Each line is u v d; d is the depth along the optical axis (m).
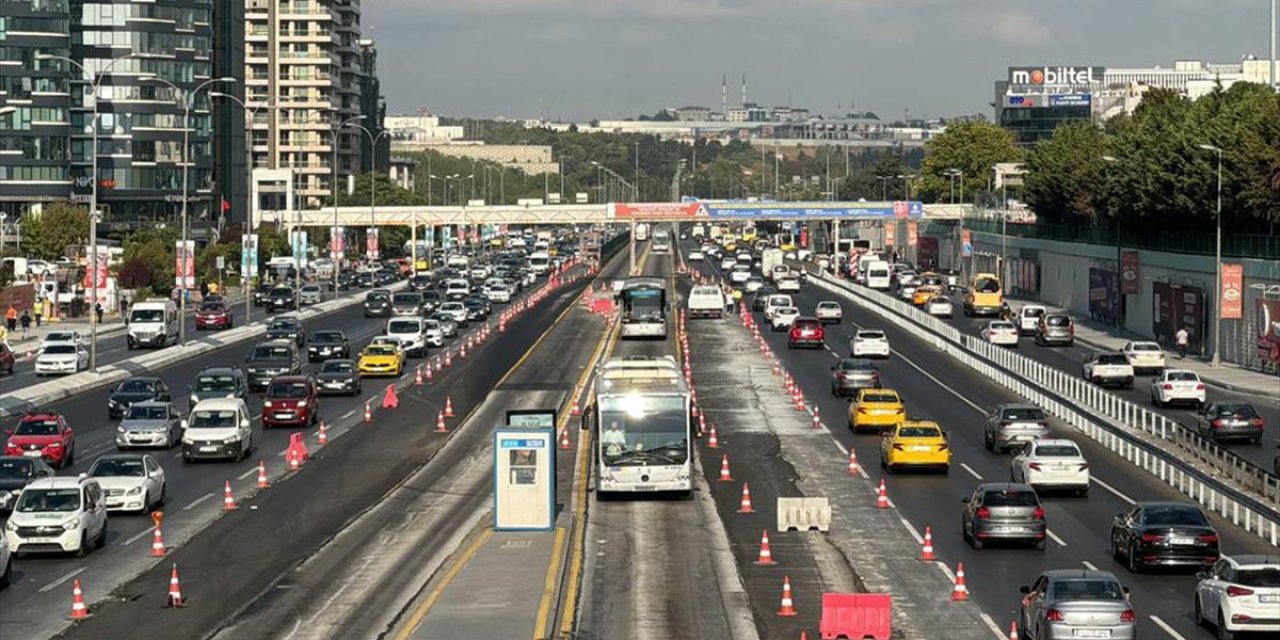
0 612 97.81
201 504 138.12
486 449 170.88
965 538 119.75
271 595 102.44
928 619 94.88
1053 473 137.12
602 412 140.62
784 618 95.75
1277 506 127.12
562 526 127.56
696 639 90.69
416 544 120.31
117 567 111.75
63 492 116.25
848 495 141.50
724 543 120.19
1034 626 85.81
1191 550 105.56
